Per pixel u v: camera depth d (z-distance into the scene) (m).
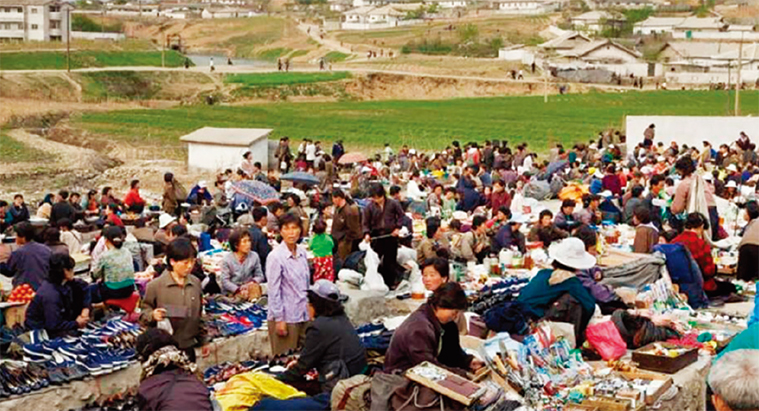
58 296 14.48
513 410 12.11
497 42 189.88
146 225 27.20
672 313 17.45
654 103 102.19
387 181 39.12
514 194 30.34
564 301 14.46
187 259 13.56
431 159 49.06
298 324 14.96
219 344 15.62
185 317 13.57
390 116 91.38
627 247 23.12
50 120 88.12
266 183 33.53
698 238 19.17
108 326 14.89
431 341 11.95
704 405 14.15
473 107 100.44
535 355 13.45
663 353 14.01
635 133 52.66
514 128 80.56
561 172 38.88
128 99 113.56
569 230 23.58
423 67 146.88
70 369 13.63
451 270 19.27
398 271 19.31
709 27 177.00
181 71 124.69
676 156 41.72
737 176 35.66
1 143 69.69
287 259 14.90
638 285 18.23
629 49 147.62
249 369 14.52
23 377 13.38
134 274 17.92
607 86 127.94
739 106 97.12
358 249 20.27
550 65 141.50
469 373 12.59
